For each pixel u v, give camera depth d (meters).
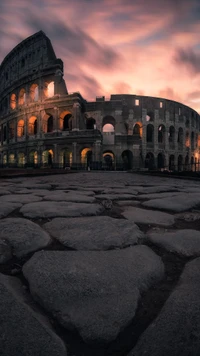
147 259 1.28
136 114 40.84
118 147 35.25
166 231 1.87
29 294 0.97
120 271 1.11
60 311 0.84
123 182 8.12
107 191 4.63
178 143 45.06
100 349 0.72
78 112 33.44
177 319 0.78
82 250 1.40
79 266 1.14
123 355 0.70
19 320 0.77
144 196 3.84
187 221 2.24
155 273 1.13
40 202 2.98
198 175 11.59
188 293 0.94
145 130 40.72
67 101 33.88
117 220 2.05
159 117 42.03
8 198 3.39
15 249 1.38
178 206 2.87
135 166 34.81
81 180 9.23
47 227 1.86
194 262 1.26
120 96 40.81
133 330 0.78
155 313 0.86
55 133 34.41
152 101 42.00
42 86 36.97
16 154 41.50
